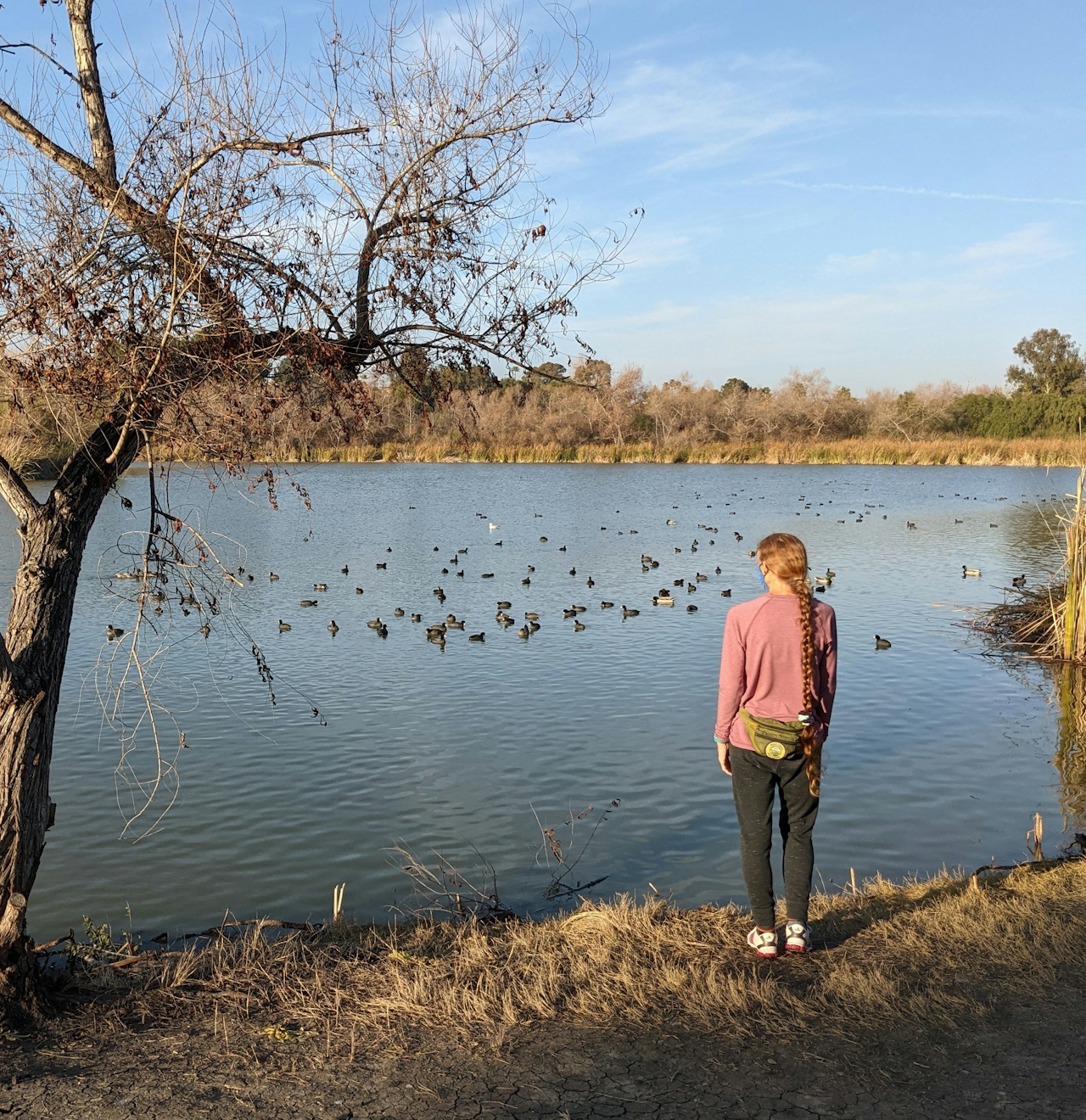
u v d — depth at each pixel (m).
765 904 5.06
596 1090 3.83
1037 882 6.20
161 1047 4.29
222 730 13.27
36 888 8.55
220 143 5.24
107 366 5.07
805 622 4.82
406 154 5.59
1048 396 91.94
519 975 5.00
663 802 10.56
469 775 11.45
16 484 5.22
